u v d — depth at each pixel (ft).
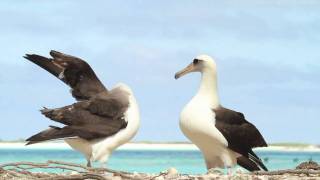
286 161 207.51
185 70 61.77
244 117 60.29
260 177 51.03
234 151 59.52
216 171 57.11
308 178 51.06
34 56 61.52
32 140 55.83
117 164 165.99
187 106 59.52
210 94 60.03
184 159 209.87
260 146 61.05
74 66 60.03
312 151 372.38
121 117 56.95
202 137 58.54
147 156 254.47
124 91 58.34
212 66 60.34
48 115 57.26
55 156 235.20
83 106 57.31
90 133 55.93
